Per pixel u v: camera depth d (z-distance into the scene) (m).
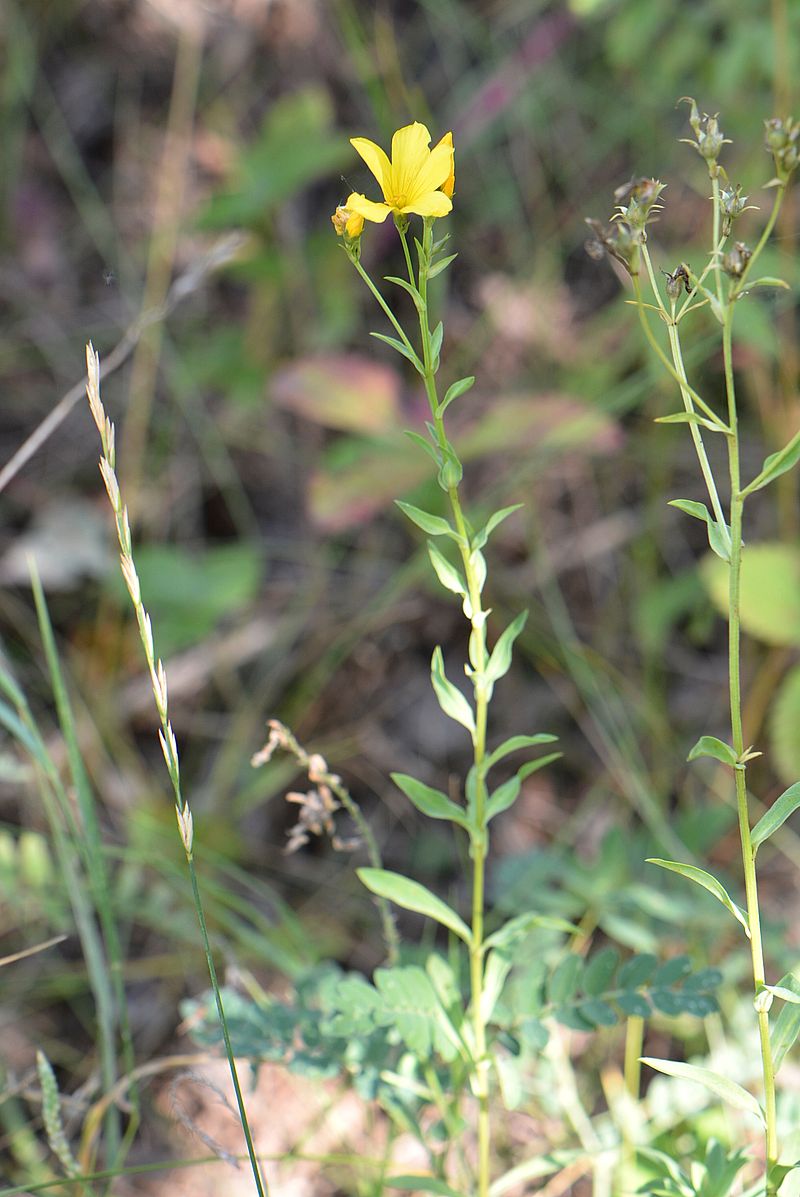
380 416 3.27
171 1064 1.95
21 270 4.09
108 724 3.22
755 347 3.18
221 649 3.43
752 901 1.33
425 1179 1.66
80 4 4.37
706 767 3.11
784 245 3.12
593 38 4.18
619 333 3.63
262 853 3.09
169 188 4.14
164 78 4.39
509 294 3.94
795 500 3.39
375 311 3.98
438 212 1.23
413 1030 1.62
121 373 3.92
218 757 3.28
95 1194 2.08
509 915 2.54
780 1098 1.90
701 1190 1.60
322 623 3.49
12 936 2.76
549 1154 1.78
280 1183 2.33
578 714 3.25
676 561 3.51
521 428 3.08
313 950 2.66
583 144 4.12
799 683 2.78
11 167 4.21
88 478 3.70
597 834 3.04
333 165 3.64
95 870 1.98
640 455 3.62
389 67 4.11
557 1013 1.70
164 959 2.74
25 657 3.28
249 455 3.86
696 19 3.40
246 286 4.14
